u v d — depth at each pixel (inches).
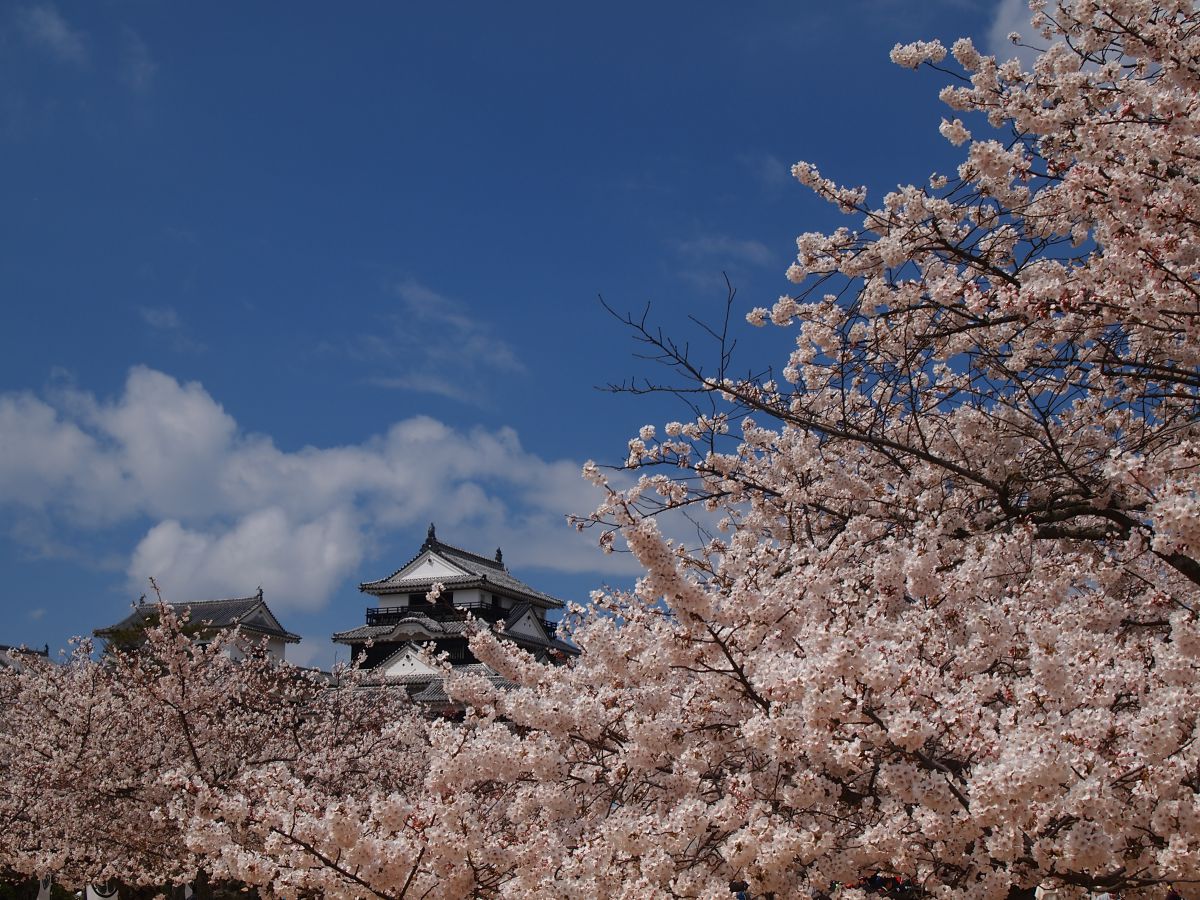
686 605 154.0
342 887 174.7
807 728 140.9
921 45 278.5
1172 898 155.6
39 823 532.7
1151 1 222.1
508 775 178.2
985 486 265.1
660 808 181.3
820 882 151.5
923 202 262.8
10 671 681.6
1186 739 143.1
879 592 190.5
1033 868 145.3
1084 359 238.2
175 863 499.2
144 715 540.1
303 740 636.7
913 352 256.5
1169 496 140.6
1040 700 149.4
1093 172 200.5
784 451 319.3
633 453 321.1
